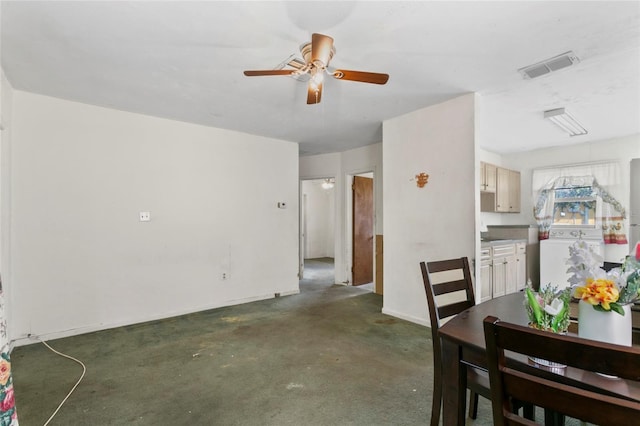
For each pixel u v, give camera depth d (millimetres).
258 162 4574
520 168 5609
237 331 3285
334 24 1912
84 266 3262
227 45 2160
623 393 905
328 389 2166
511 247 4531
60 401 2033
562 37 2055
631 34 2006
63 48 2197
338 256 5777
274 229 4738
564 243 4703
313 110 3490
